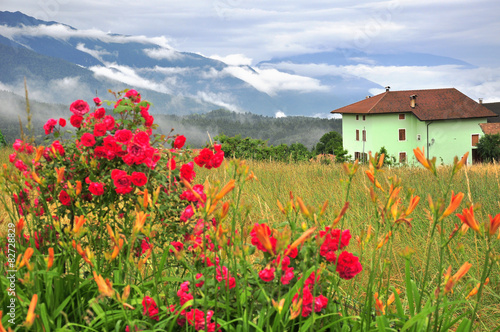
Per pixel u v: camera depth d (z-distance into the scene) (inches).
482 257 153.1
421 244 175.0
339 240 81.9
